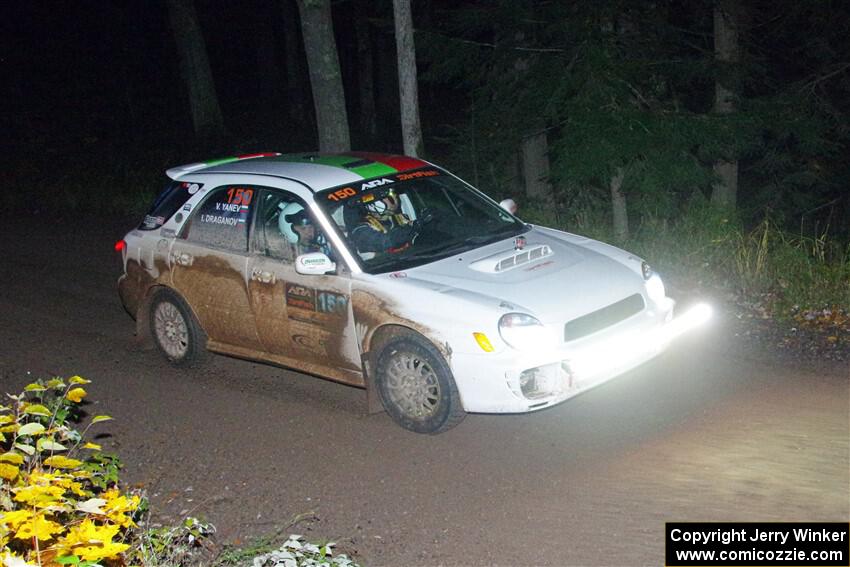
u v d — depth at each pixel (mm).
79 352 9102
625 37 12484
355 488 6199
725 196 15445
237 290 7844
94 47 37406
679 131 11969
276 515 5914
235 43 42156
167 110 33406
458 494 6020
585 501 5801
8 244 13969
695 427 6684
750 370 7676
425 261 7246
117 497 4746
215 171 8375
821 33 16344
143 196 16594
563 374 6453
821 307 8969
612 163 11602
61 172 19719
